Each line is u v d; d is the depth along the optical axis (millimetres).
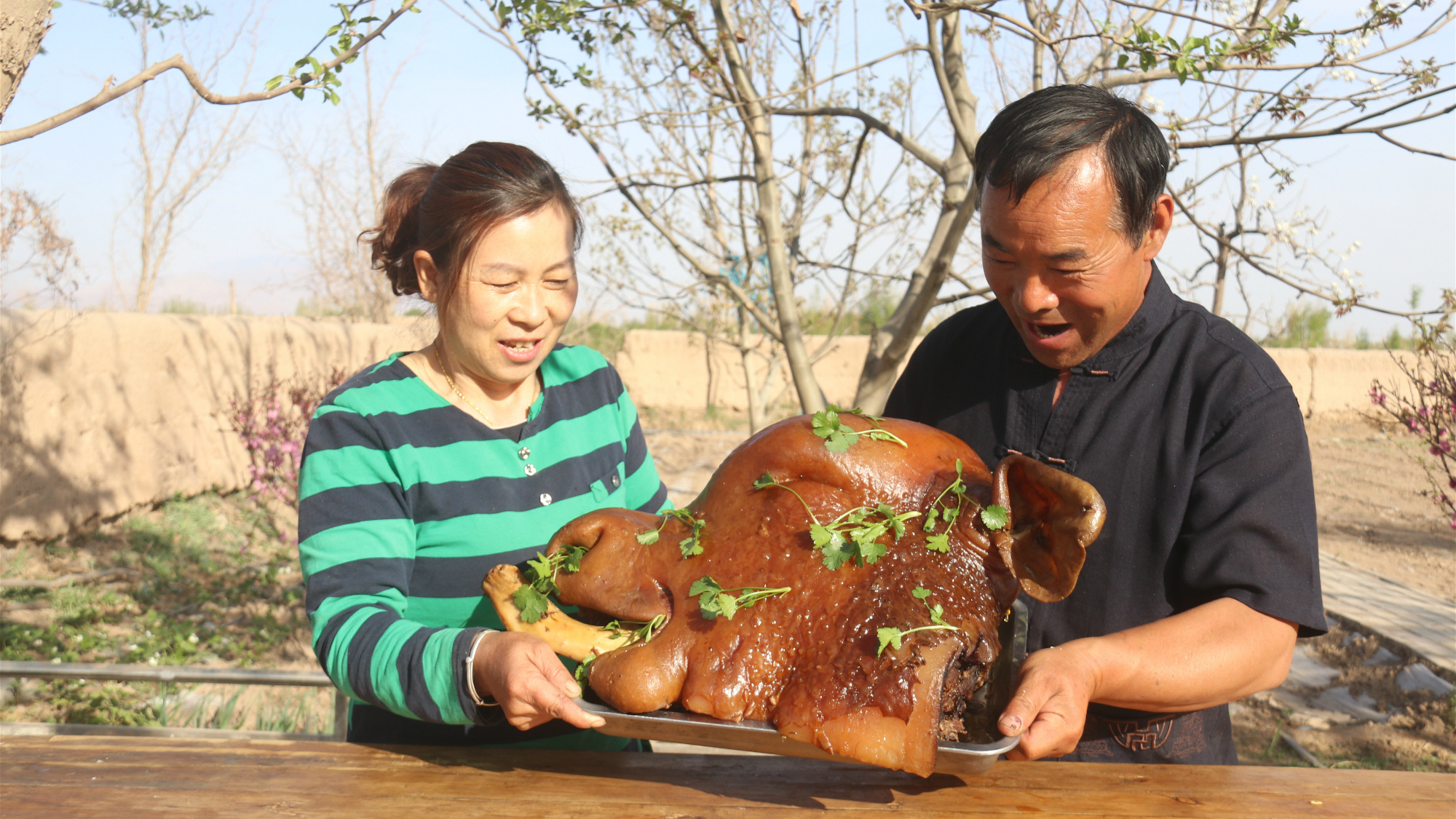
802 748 1483
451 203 1883
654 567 1763
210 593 7715
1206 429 2010
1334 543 10938
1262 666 1774
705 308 7906
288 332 12352
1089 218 1778
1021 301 1915
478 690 1663
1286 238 4328
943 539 1652
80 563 8125
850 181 5254
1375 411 18656
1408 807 1677
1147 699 1709
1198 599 1999
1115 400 2111
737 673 1564
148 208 19656
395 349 14586
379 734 2123
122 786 1676
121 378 9453
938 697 1457
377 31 2615
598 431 2254
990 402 2328
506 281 1896
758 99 4281
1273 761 5516
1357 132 3457
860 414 1887
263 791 1667
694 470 14047
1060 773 1796
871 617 1552
